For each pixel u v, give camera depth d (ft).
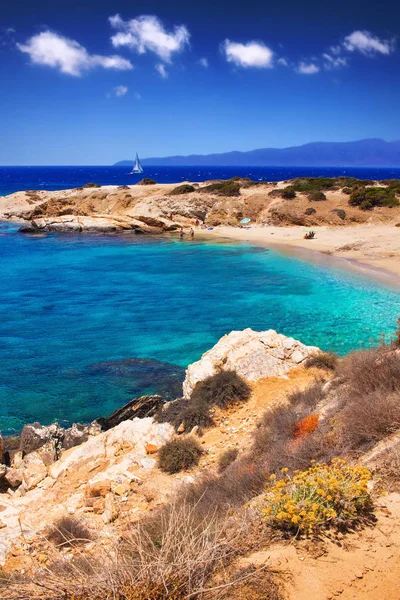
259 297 104.47
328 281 116.78
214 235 198.80
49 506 30.37
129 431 40.60
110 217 221.87
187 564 14.01
